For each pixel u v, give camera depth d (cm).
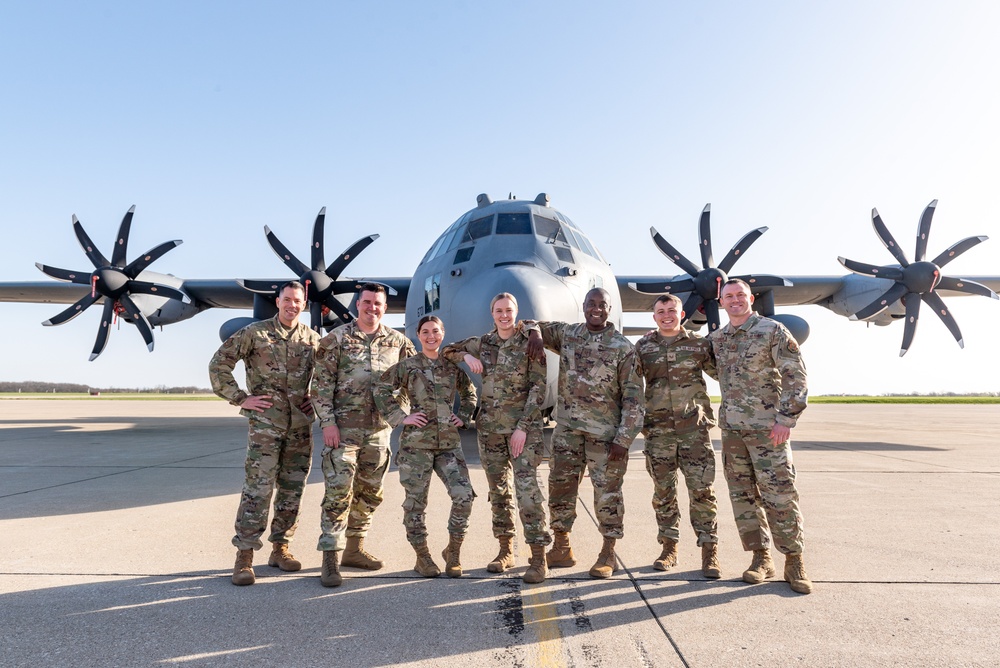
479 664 235
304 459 384
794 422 336
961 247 1280
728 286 381
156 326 1534
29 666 232
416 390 372
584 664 235
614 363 373
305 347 388
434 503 547
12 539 418
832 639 258
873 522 467
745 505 355
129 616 285
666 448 377
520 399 381
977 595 312
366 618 285
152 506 523
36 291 1587
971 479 673
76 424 1639
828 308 1620
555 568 372
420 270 1046
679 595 319
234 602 306
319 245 1273
